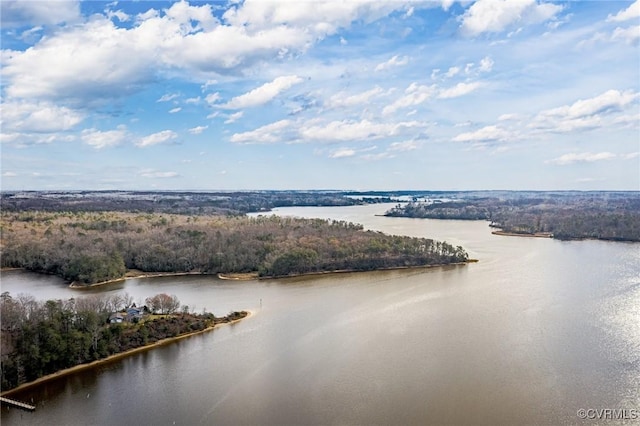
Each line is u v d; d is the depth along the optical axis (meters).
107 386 120.44
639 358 129.88
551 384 116.31
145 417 106.31
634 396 110.56
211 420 104.31
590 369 123.75
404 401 109.75
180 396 114.81
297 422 102.75
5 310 135.25
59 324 131.00
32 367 123.00
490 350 136.38
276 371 126.19
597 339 143.75
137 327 148.50
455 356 132.88
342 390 115.19
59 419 106.38
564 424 100.19
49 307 137.75
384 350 138.12
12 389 119.56
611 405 107.00
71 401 113.56
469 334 149.50
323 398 111.81
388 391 114.19
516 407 106.56
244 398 112.75
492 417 103.06
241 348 142.25
